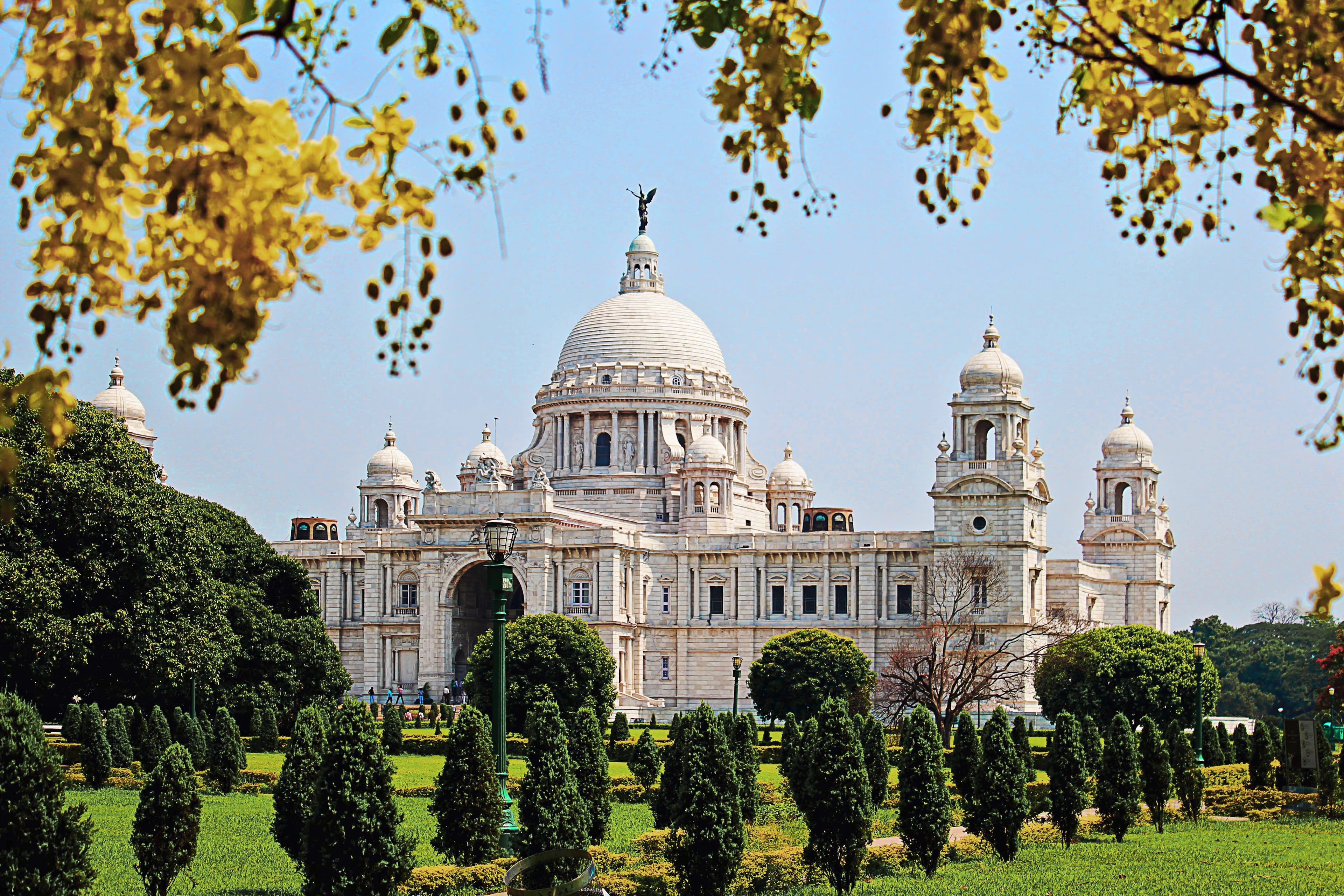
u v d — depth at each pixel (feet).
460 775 200.75
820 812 198.80
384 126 54.19
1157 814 277.03
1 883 144.05
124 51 52.47
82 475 368.89
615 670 541.75
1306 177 64.28
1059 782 255.09
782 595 654.94
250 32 54.19
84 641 359.46
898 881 211.61
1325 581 62.75
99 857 216.13
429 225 55.31
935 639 545.03
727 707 651.25
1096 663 518.37
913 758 217.15
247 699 459.32
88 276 54.24
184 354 54.60
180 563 394.52
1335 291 65.51
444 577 650.02
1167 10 66.44
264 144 52.80
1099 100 66.80
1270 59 65.16
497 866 194.18
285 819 199.62
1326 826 280.92
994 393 609.42
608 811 221.46
